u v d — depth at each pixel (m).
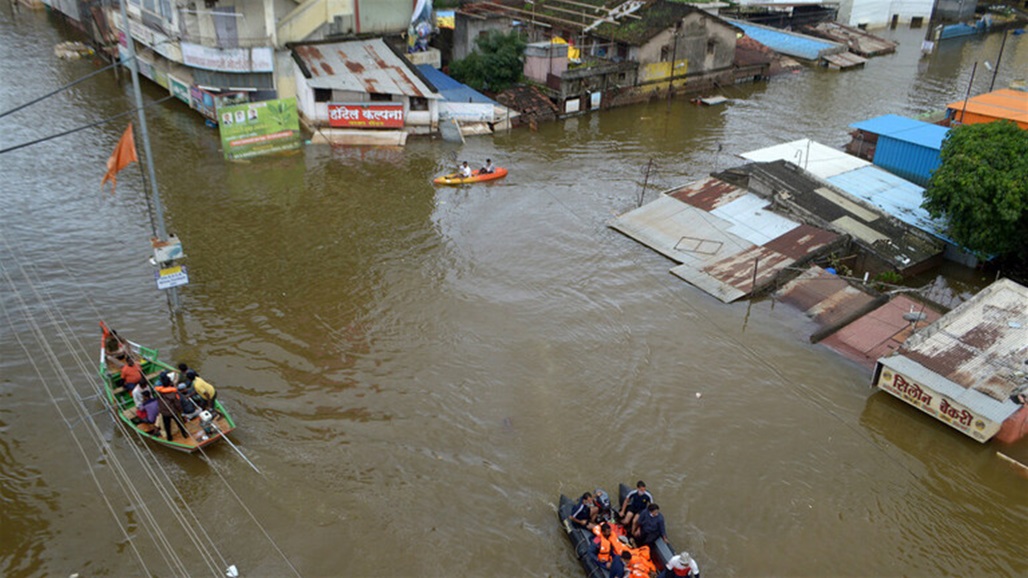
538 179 39.53
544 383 24.08
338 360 24.62
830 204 33.22
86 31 57.47
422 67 52.12
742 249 31.11
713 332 26.94
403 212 34.88
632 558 16.66
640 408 23.19
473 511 19.27
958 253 31.70
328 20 46.88
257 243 31.45
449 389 23.58
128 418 20.86
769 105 53.97
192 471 20.00
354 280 29.16
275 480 19.84
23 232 31.17
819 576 17.86
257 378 23.55
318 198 35.84
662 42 52.66
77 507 18.77
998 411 21.16
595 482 20.36
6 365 23.48
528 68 50.81
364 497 19.50
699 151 44.50
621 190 38.56
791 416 23.06
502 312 27.67
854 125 40.84
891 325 26.31
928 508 19.92
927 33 76.38
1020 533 19.27
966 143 29.77
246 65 41.47
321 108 43.28
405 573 17.47
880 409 23.42
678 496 20.00
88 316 26.06
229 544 17.97
